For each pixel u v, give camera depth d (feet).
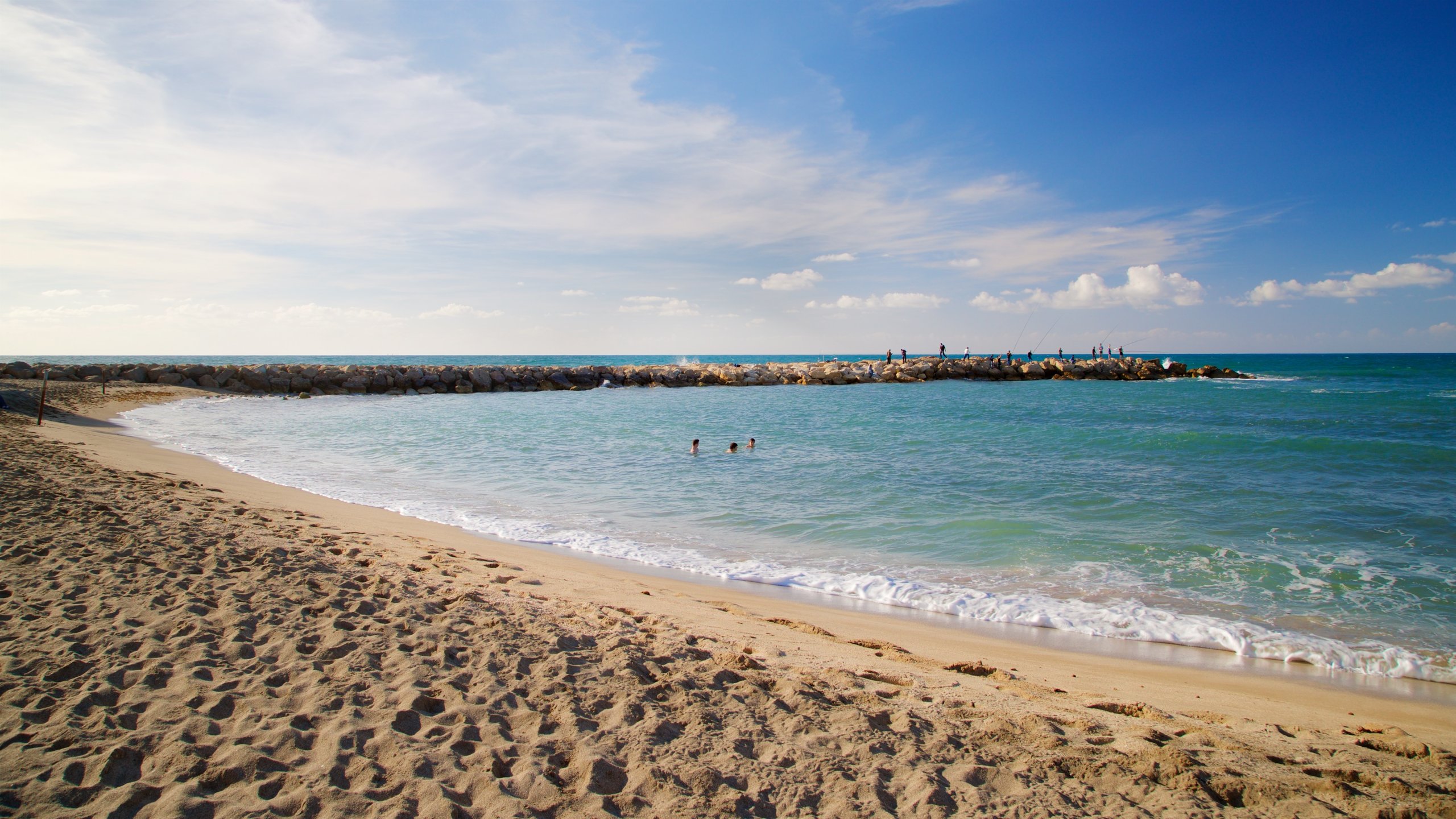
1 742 10.00
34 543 20.15
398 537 28.68
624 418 91.66
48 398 83.61
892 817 9.49
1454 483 44.14
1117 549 30.37
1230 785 10.69
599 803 9.53
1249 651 20.44
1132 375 189.16
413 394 143.64
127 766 9.64
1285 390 138.82
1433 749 13.29
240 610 15.88
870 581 26.50
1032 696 15.43
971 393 139.23
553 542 31.58
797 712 12.76
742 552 30.48
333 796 9.20
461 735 11.11
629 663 14.40
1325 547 30.63
